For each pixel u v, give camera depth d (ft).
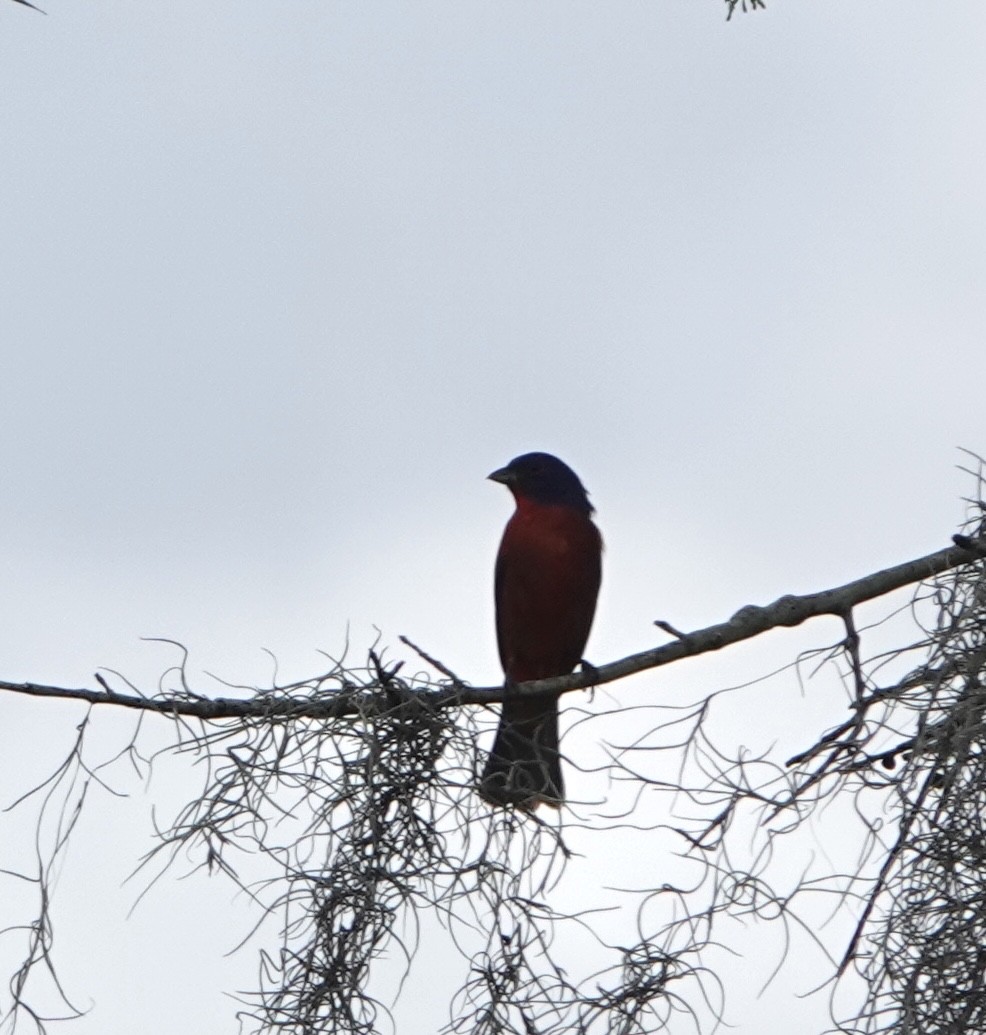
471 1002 27.68
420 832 29.73
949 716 26.30
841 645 28.73
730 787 27.20
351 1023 28.09
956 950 24.68
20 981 26.78
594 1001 26.32
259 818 29.17
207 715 30.17
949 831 25.66
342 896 28.78
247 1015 28.30
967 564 29.63
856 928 25.57
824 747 28.17
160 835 28.94
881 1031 24.76
